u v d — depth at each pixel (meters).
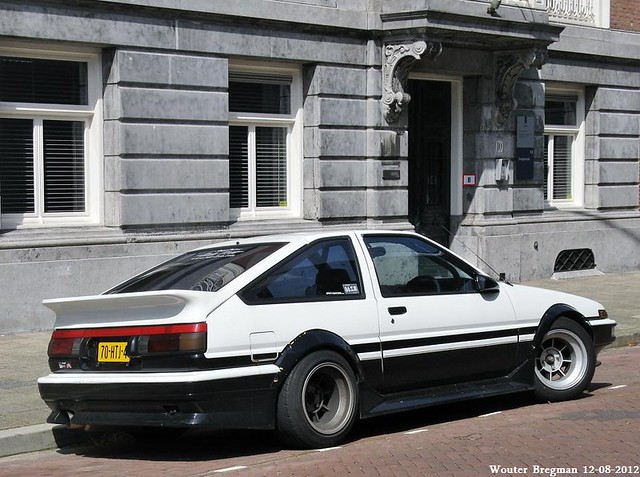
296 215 16.25
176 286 7.99
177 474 7.32
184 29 14.40
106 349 7.69
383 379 8.27
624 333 13.78
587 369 9.64
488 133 18.28
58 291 13.25
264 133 15.96
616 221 21.02
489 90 18.20
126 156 13.85
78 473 7.52
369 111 16.62
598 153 20.75
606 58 20.62
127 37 13.77
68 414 7.97
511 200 18.78
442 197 18.45
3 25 12.65
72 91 13.76
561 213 20.06
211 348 7.37
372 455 7.62
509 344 9.11
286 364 7.64
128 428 8.83
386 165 16.75
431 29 16.09
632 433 8.08
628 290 18.23
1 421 8.63
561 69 19.77
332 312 8.03
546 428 8.38
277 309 7.75
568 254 20.12
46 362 11.23
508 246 18.62
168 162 14.32
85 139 13.91
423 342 8.50
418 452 7.68
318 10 15.77
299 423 7.68
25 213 13.41
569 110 20.73
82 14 13.33
